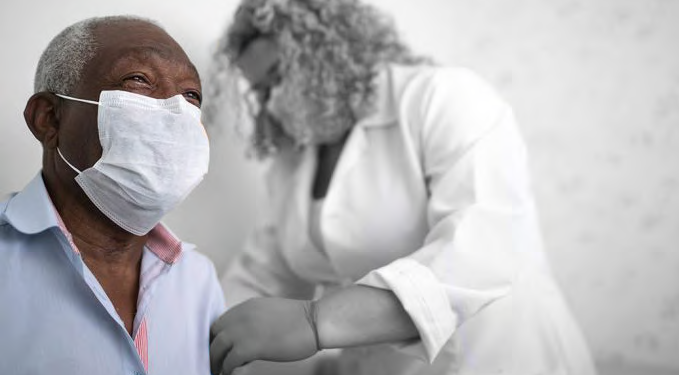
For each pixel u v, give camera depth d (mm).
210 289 876
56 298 652
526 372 1046
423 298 843
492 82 2094
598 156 2105
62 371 632
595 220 2094
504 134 1052
